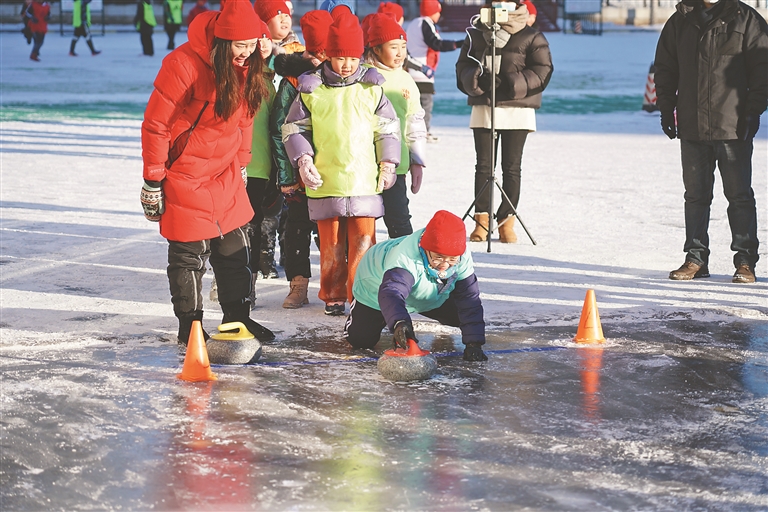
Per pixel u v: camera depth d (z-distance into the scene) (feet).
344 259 31.76
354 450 20.39
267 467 19.49
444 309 28.32
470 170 67.82
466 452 20.31
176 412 22.54
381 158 30.50
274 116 31.37
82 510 17.61
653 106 108.99
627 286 35.68
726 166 35.96
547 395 23.94
